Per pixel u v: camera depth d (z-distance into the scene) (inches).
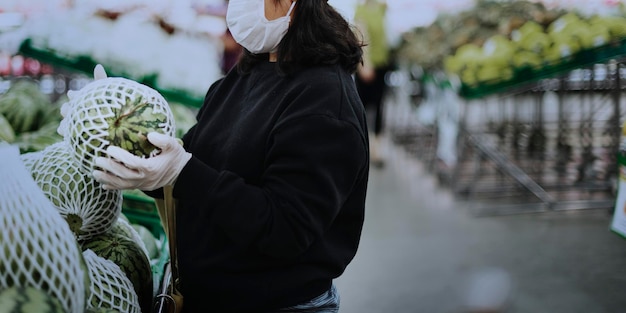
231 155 65.8
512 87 230.5
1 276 51.4
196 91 150.2
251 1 65.1
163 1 224.7
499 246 202.7
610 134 248.2
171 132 64.1
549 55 227.8
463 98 238.5
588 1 251.6
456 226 225.5
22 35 150.3
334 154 61.3
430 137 327.3
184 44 161.3
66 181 74.4
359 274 181.2
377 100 331.3
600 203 243.8
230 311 67.6
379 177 307.7
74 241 56.4
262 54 70.7
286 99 63.8
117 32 155.3
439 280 175.3
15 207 52.7
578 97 290.4
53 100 195.9
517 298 162.1
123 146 60.4
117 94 62.2
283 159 61.6
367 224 229.0
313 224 61.0
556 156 276.5
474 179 249.1
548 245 202.8
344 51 66.9
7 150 55.1
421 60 298.8
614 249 197.6
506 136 290.2
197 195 59.6
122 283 70.9
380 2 324.5
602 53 217.2
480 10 289.1
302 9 65.1
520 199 259.0
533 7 267.6
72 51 148.7
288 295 66.5
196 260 68.1
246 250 65.5
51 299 50.9
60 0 198.8
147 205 118.3
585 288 168.1
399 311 156.6
